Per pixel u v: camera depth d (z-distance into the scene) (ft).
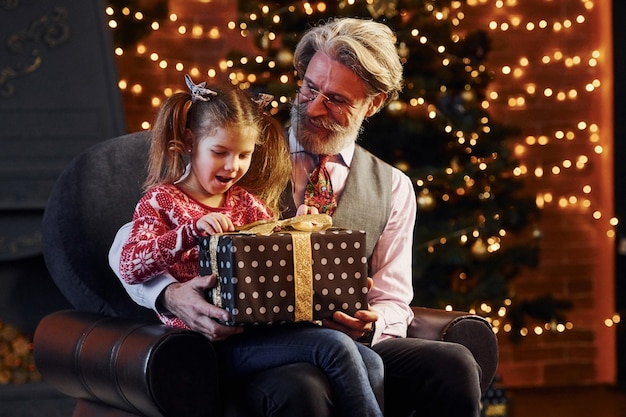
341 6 16.97
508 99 20.48
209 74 19.66
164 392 7.73
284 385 7.61
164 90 19.95
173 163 8.93
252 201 9.25
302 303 7.91
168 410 7.76
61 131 16.99
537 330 20.04
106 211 9.64
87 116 17.12
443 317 9.61
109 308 9.64
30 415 15.96
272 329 8.14
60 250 9.59
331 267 8.02
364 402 7.68
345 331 8.21
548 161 20.53
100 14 17.46
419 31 17.51
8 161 16.71
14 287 16.69
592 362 20.62
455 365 8.76
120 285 9.61
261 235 7.80
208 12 20.26
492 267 18.21
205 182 8.73
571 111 20.61
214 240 7.93
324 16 17.19
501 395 15.93
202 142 8.68
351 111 9.66
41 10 17.34
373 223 10.03
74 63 17.25
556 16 20.57
